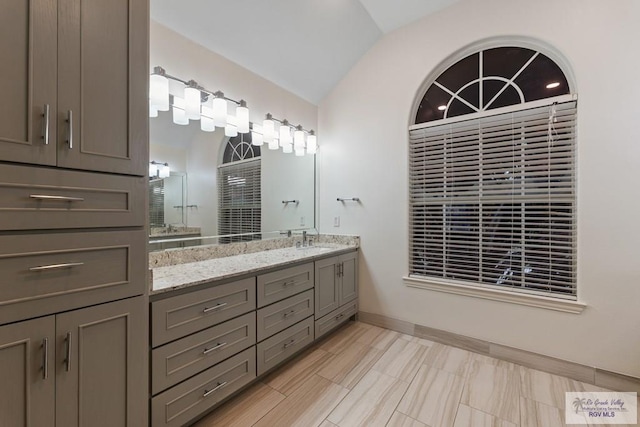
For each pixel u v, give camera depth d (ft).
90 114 3.42
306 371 6.77
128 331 3.81
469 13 7.63
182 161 6.78
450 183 8.05
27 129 2.99
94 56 3.45
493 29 7.29
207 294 5.05
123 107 3.72
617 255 5.95
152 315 4.26
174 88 6.51
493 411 5.40
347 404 5.62
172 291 4.51
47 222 3.12
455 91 8.04
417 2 7.87
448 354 7.55
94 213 3.48
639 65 5.68
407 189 8.68
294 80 9.30
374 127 9.33
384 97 9.11
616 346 5.99
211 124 7.20
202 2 6.23
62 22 3.20
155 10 5.94
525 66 7.07
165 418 4.42
